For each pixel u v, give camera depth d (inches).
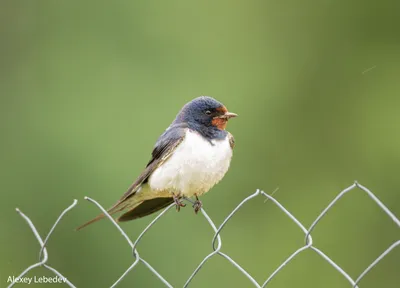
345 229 597.9
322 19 692.1
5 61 699.4
